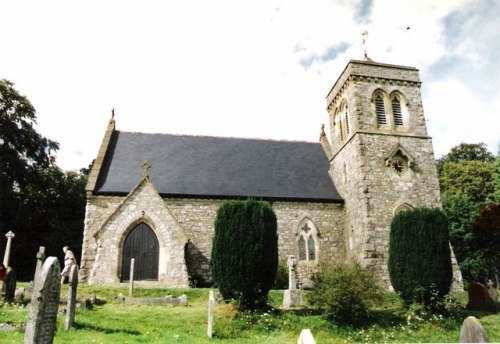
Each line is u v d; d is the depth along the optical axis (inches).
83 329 440.5
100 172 972.6
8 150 1348.4
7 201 1402.6
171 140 1147.3
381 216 895.1
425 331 553.9
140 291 700.7
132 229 830.5
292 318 561.3
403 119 1007.0
